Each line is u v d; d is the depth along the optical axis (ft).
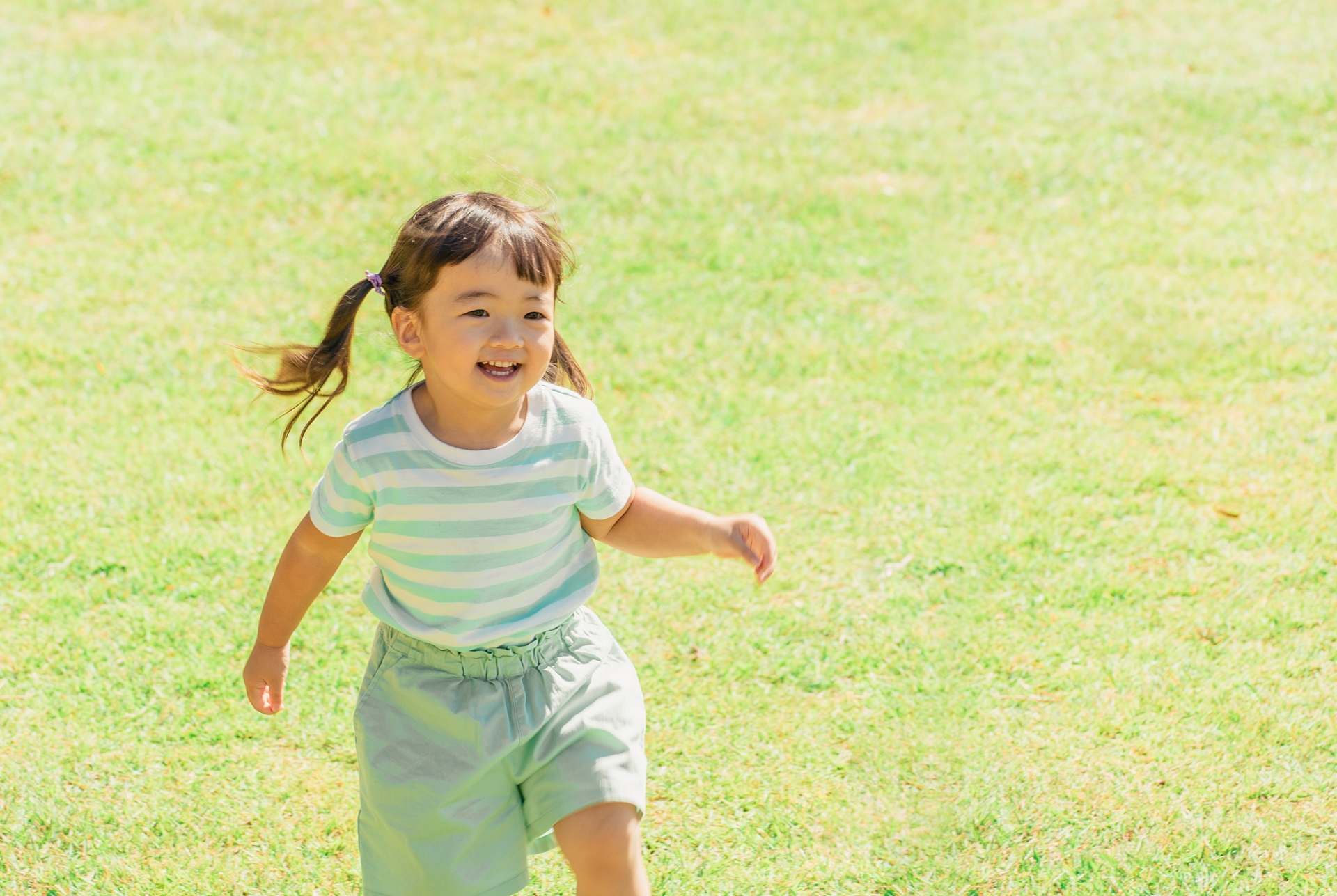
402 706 14.35
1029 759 18.76
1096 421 28.55
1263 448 27.25
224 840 17.30
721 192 40.60
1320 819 17.48
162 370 30.14
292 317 32.81
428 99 46.52
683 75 49.73
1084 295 34.32
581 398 14.51
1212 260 36.19
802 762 18.84
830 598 22.77
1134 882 16.47
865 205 39.99
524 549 13.99
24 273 34.35
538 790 14.17
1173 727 19.33
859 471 26.66
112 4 52.85
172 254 35.76
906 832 17.48
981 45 52.85
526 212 13.76
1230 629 21.68
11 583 22.72
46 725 19.35
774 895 16.46
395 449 13.62
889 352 31.65
